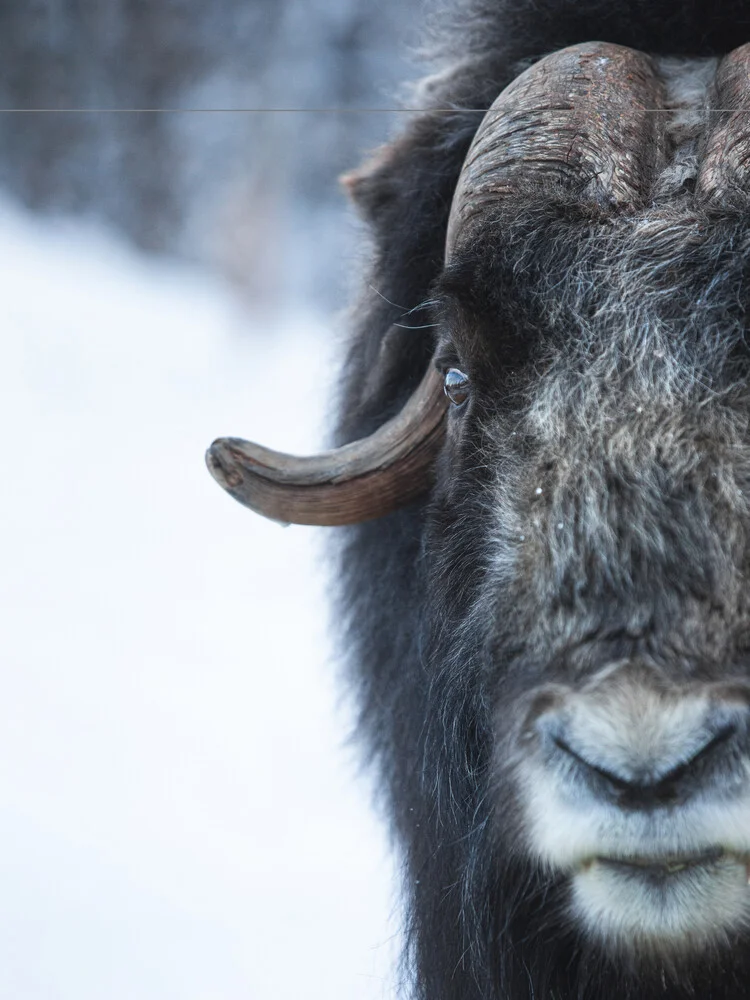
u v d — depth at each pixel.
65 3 54.38
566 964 9.36
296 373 44.78
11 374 39.81
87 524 32.50
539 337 8.89
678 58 10.98
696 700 7.55
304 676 25.48
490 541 8.94
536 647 8.15
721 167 8.95
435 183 11.53
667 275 8.66
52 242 51.06
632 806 7.57
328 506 11.18
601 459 8.20
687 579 7.80
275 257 50.47
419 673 11.46
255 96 54.12
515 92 10.11
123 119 54.50
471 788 9.87
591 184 9.23
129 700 24.22
